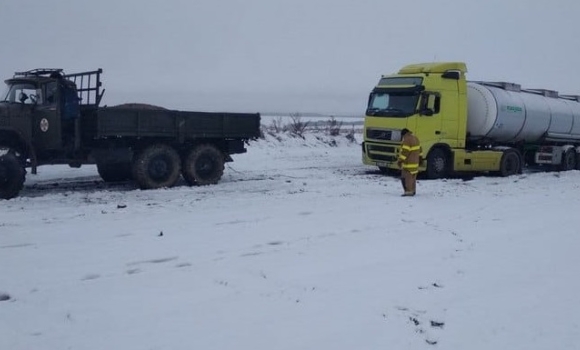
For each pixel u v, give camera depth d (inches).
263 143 1071.6
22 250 310.3
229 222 398.3
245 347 198.1
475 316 233.8
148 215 414.6
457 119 708.0
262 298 247.6
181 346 197.0
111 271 280.2
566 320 230.8
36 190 539.8
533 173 834.8
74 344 196.5
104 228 367.2
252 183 615.5
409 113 671.8
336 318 227.5
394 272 291.1
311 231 376.8
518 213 462.9
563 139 871.1
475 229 398.0
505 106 749.9
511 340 211.2
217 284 265.0
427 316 232.7
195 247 327.9
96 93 527.8
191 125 574.9
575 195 574.9
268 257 313.4
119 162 550.9
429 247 344.2
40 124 506.6
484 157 742.5
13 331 206.7
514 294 261.3
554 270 300.4
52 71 530.0
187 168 585.6
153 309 231.1
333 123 1373.0
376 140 705.0
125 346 195.6
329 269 293.3
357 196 529.0
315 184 613.6
